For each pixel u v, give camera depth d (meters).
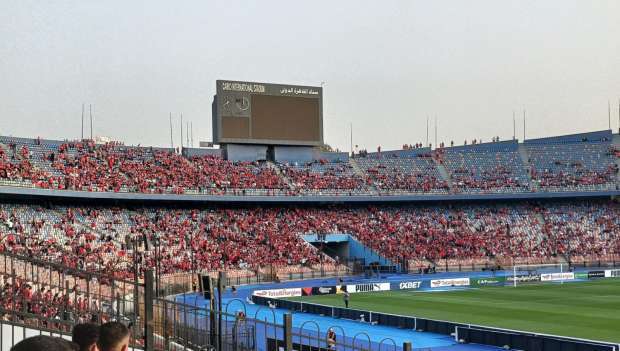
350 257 95.56
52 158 78.12
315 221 96.06
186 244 78.56
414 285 75.25
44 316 16.81
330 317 53.09
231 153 97.31
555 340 35.81
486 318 50.97
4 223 63.25
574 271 89.19
